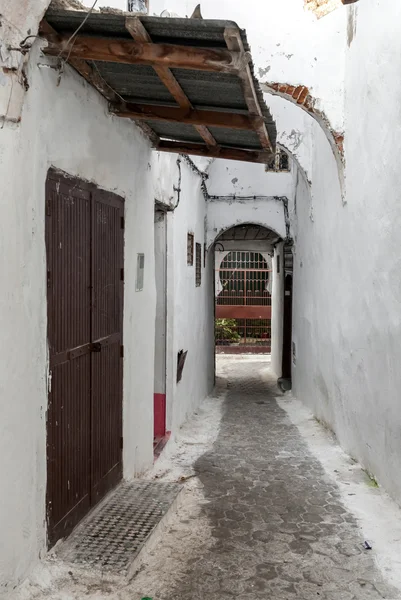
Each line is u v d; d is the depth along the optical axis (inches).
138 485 175.5
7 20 91.0
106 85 138.6
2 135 95.0
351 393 228.2
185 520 161.6
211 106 142.3
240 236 573.9
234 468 218.7
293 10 234.8
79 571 120.1
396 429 172.1
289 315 495.5
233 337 847.7
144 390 201.2
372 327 197.2
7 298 98.2
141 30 100.8
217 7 237.8
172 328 264.5
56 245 121.4
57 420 123.7
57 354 122.6
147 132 186.9
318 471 213.3
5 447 99.2
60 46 108.0
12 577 103.6
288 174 432.8
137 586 120.9
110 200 159.6
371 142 197.0
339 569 134.5
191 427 303.0
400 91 167.2
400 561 138.1
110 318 162.2
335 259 259.1
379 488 189.3
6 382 98.8
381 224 185.6
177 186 268.1
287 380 485.4
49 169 117.0
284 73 236.4
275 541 149.5
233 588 124.5
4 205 96.3
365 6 202.7
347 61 229.1
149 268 206.1
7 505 100.6
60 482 126.7
